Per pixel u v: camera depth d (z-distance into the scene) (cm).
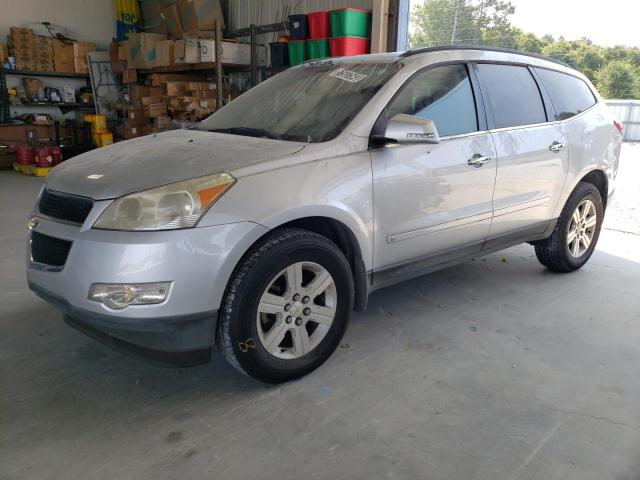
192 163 232
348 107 278
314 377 256
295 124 284
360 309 280
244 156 239
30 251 246
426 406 233
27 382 249
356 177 255
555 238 395
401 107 281
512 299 361
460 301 356
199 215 210
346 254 272
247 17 954
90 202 221
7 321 313
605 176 419
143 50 943
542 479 189
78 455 199
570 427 220
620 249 493
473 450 204
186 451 202
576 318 332
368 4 726
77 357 273
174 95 866
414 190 280
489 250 347
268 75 823
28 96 1108
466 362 273
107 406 231
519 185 343
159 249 203
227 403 234
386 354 280
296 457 199
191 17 902
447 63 310
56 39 1106
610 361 277
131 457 198
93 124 1050
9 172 944
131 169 234
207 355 224
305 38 718
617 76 838
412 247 291
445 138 298
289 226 252
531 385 252
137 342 214
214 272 212
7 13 1093
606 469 195
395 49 670
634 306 353
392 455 201
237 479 188
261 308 231
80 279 211
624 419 226
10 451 200
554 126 366
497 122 330
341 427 218
